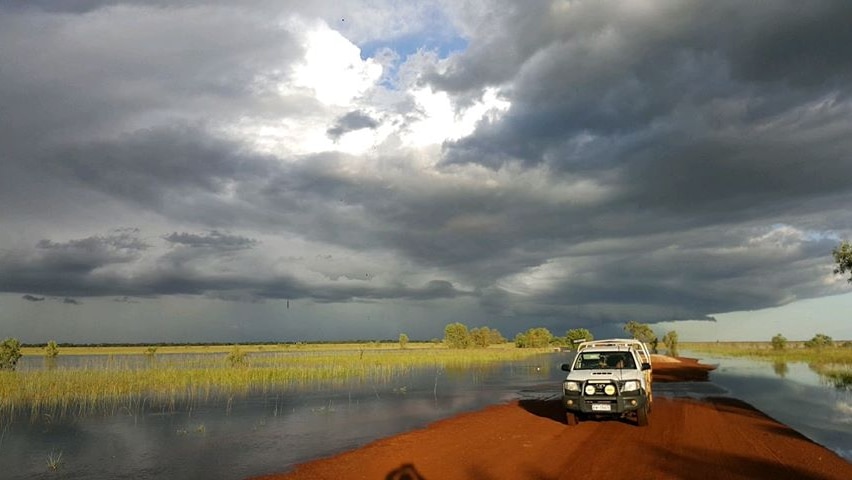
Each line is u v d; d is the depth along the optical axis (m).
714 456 10.77
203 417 17.66
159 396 23.31
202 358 42.06
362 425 15.93
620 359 15.71
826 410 18.62
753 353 68.62
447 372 38.62
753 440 12.54
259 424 16.17
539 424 15.30
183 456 11.86
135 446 13.05
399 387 27.58
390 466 10.25
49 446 13.15
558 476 9.25
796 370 39.50
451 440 12.88
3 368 29.52
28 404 20.69
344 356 51.12
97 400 21.81
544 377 34.31
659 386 27.73
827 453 11.07
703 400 21.23
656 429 14.15
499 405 20.34
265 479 9.63
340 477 9.55
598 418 16.17
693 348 113.12
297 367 35.28
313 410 19.20
